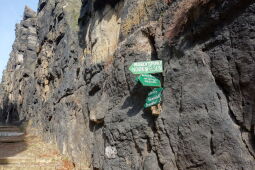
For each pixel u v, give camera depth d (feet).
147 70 16.94
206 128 14.29
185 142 15.15
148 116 17.94
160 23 18.62
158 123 16.93
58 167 28.58
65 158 30.89
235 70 13.51
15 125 71.67
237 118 13.25
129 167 18.60
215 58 14.52
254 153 12.44
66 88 34.94
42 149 36.29
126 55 20.49
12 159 30.09
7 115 101.86
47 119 44.32
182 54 16.42
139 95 18.94
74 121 30.73
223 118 13.73
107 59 24.84
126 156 19.02
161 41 18.04
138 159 18.15
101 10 28.86
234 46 13.65
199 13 15.57
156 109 16.98
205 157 14.05
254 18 12.83
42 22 59.36
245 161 12.55
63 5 45.09
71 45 36.55
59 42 44.27
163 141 16.51
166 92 16.93
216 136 13.75
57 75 42.52
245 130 12.92
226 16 14.20
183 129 15.35
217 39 14.49
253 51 12.72
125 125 19.29
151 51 19.16
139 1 21.75
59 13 45.27
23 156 31.58
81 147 27.43
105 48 26.00
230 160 13.07
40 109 52.11
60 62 41.09
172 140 15.98
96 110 23.61
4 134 53.88
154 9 19.74
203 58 15.19
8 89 106.93
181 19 16.79
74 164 28.30
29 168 27.91
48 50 50.42
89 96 26.94
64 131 33.40
